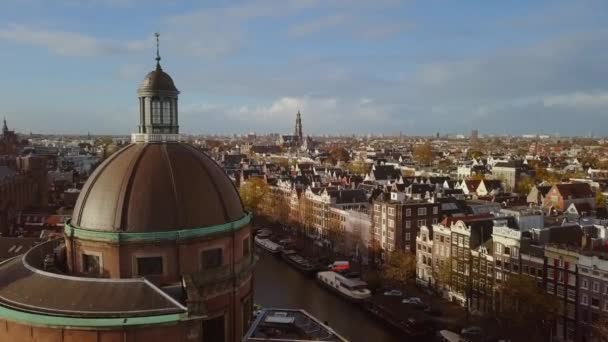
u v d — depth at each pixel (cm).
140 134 5388
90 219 4925
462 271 11831
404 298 12312
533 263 10112
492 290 11019
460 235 11888
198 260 4981
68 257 5106
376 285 13100
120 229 4797
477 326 10444
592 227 11219
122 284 4466
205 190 5166
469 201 17475
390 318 11125
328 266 15312
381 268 14362
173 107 5519
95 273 4891
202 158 5506
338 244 17450
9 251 9894
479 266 11388
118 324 4081
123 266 4759
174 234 4822
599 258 8950
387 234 14750
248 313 5806
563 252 9519
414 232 14488
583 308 9181
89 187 5125
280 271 15462
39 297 4356
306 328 6456
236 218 5447
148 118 5397
